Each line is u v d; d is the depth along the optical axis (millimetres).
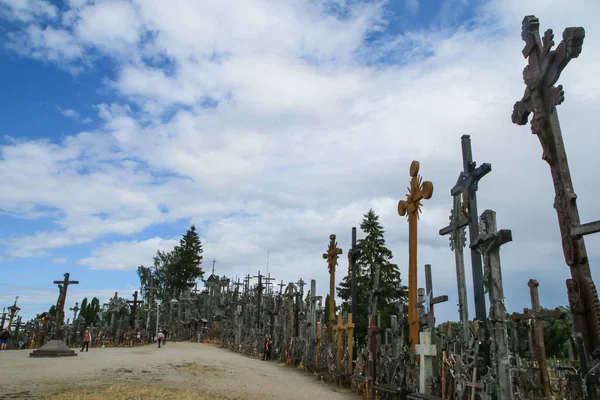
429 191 14539
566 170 8328
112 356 22891
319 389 15477
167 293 68875
